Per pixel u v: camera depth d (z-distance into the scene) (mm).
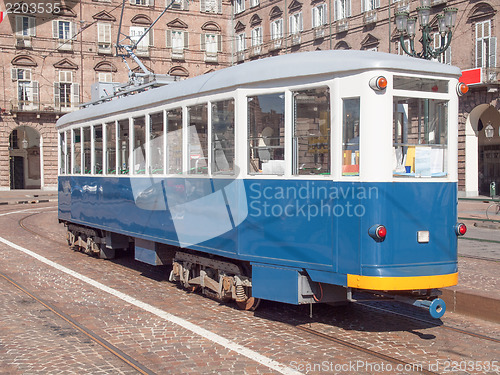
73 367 5863
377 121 6527
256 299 8102
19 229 19953
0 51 44875
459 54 31297
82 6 46812
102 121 11906
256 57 47281
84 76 47219
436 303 6453
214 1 50375
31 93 45906
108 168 11734
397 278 6500
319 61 6910
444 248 6906
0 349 6480
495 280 9305
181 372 5723
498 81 29375
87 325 7539
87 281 10633
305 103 7047
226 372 5711
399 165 6711
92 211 12680
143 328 7379
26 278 10859
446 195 6977
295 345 6613
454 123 7129
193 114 8656
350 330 7312
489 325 7625
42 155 46875
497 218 21078
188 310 8391
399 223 6602
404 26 15492
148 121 9984
